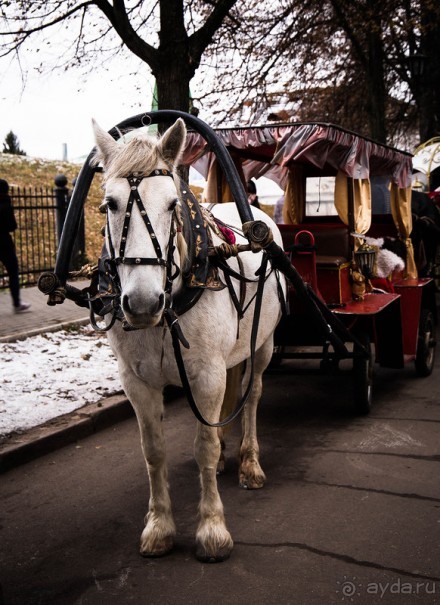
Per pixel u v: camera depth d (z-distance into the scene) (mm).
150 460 3303
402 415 5543
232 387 4152
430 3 12008
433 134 16266
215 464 3287
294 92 14672
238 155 5859
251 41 11609
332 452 4691
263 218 4625
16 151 24688
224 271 3295
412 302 6434
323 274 5375
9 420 5039
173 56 7086
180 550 3334
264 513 3721
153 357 3102
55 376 6289
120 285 2707
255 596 2883
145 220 2590
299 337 5523
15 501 4000
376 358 6340
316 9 12508
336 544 3322
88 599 2908
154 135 3084
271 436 5098
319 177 6797
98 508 3875
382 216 7766
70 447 4906
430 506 3754
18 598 2936
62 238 3215
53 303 3170
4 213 8750
